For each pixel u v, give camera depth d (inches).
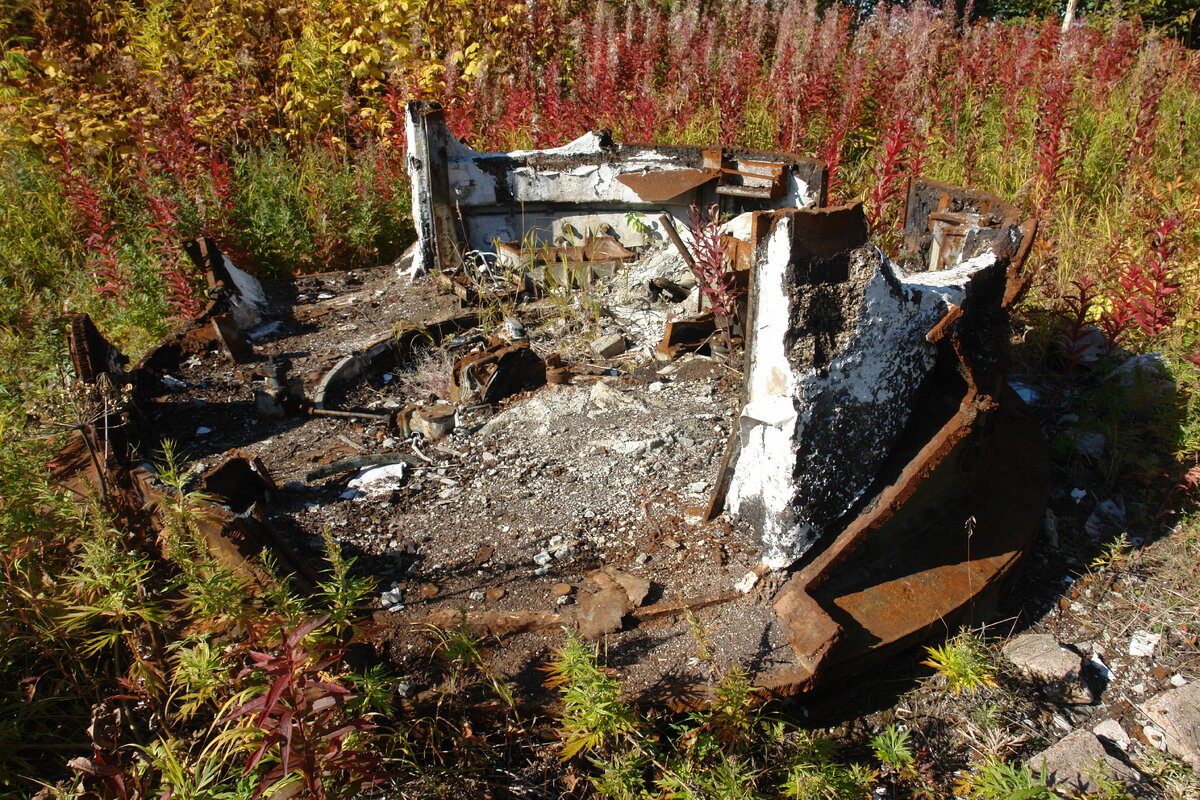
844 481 107.2
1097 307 199.5
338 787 85.1
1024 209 260.7
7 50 302.2
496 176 223.9
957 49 371.9
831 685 105.2
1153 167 278.7
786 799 92.3
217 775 91.0
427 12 352.5
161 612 94.7
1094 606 127.4
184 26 349.1
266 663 76.8
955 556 117.8
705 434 147.1
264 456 146.0
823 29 375.2
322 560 117.0
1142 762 102.5
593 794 93.4
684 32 372.5
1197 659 118.0
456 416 159.5
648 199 221.0
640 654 101.3
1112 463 149.9
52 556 110.8
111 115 303.4
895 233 219.1
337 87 329.1
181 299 201.9
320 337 193.2
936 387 114.2
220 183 245.4
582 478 136.6
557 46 383.6
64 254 256.8
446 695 96.0
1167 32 480.1
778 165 207.2
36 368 169.0
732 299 165.6
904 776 98.8
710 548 115.6
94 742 91.8
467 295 206.7
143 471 113.4
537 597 109.3
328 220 255.0
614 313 202.1
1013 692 111.2
